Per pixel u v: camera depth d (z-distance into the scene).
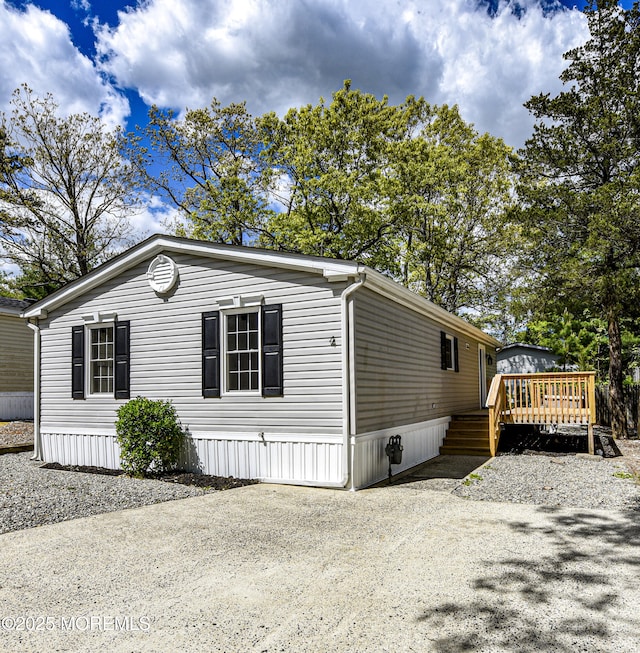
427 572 4.39
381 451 8.84
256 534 5.57
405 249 23.38
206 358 9.12
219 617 3.58
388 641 3.21
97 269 10.30
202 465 9.07
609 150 13.99
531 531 5.54
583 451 11.80
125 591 4.05
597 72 14.49
